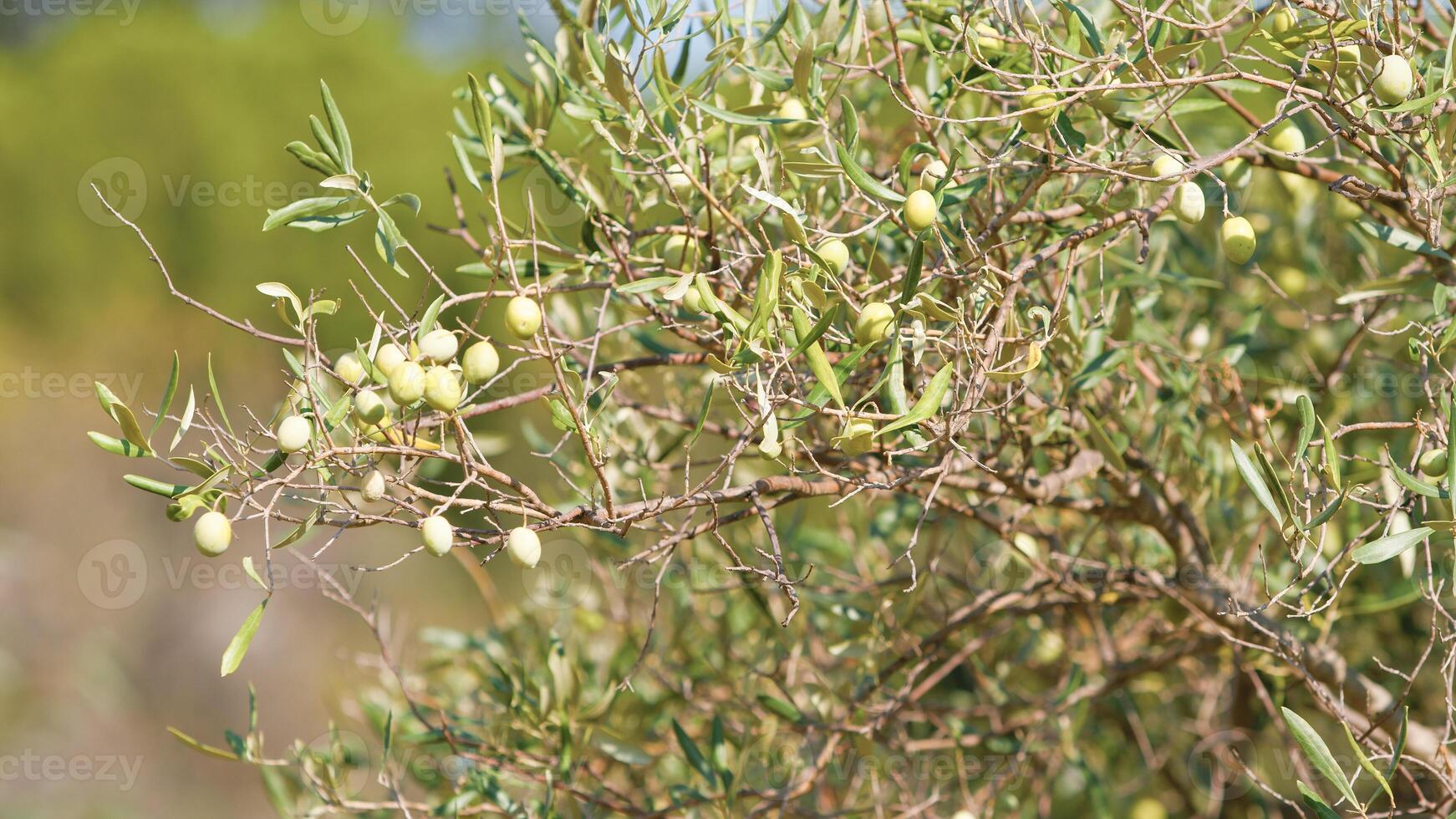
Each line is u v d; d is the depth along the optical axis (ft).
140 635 19.16
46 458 22.12
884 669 6.66
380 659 7.28
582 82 6.07
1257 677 6.55
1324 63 5.51
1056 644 7.44
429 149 30.09
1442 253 5.72
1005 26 5.88
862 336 5.45
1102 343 6.17
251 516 5.35
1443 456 5.51
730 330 5.54
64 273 27.61
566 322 6.88
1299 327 6.96
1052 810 8.18
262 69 29.99
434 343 5.35
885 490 5.57
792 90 5.92
